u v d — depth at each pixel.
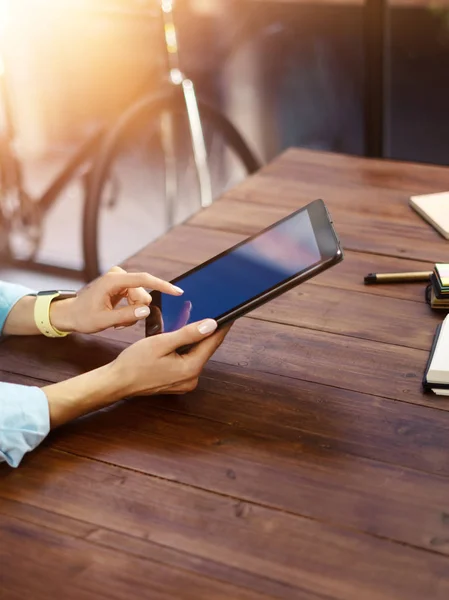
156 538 0.96
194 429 1.13
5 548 0.97
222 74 3.22
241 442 1.10
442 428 1.10
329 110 3.18
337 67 3.10
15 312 1.39
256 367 1.25
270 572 0.91
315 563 0.92
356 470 1.04
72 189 3.52
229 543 0.95
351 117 3.16
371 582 0.89
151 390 1.17
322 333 1.33
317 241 1.13
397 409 1.14
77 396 1.14
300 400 1.17
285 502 1.00
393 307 1.38
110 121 3.24
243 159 2.94
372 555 0.92
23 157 3.22
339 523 0.96
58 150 3.54
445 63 2.92
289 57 3.13
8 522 1.00
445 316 1.35
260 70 3.19
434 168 1.91
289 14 3.07
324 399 1.17
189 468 1.06
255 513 0.99
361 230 1.65
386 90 2.91
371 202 1.76
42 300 1.37
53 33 3.03
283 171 1.95
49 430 1.12
